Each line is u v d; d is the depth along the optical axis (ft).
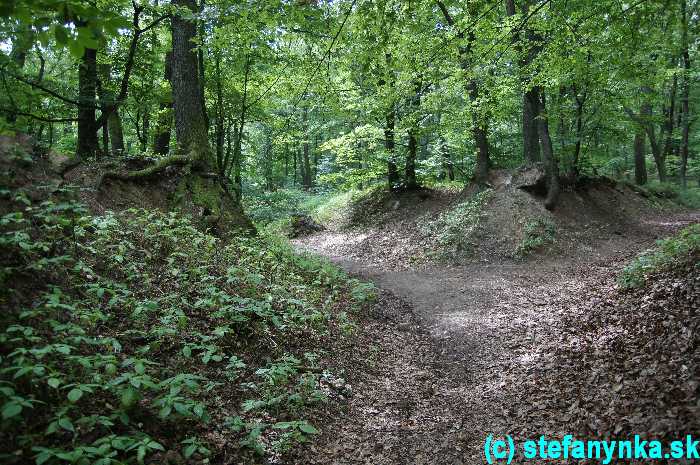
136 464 12.10
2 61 15.33
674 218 63.82
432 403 20.39
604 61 37.76
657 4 26.66
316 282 31.94
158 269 23.50
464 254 50.19
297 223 74.28
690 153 111.55
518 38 40.34
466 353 25.86
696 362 16.14
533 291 36.40
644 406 15.20
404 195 72.49
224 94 52.47
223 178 41.37
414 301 36.86
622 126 66.44
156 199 31.81
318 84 34.88
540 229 51.06
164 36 55.06
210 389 16.05
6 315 14.42
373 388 21.62
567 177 61.77
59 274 18.13
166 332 17.03
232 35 28.45
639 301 24.79
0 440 10.88
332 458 15.81
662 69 52.34
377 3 22.57
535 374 21.11
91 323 16.20
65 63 45.01
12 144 21.88
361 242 62.59
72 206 19.62
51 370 12.23
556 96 63.31
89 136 37.55
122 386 13.29
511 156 77.25
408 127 61.41
